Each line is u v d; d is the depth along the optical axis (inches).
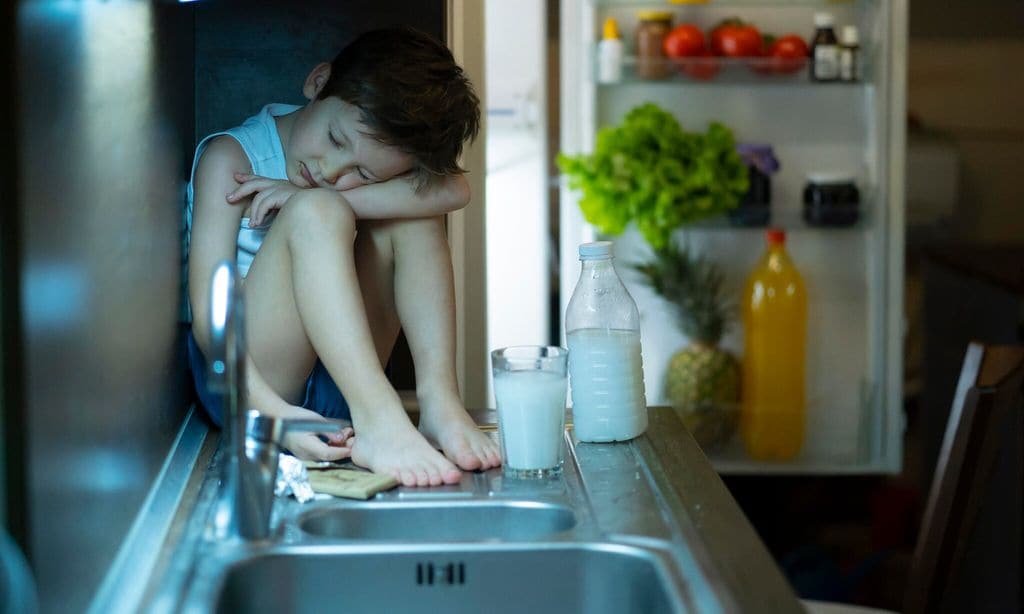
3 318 30.2
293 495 49.8
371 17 67.6
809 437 136.6
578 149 134.2
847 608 75.3
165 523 44.8
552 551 43.4
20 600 28.9
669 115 130.0
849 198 132.0
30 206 30.8
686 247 133.2
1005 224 165.9
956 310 128.1
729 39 130.8
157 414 50.3
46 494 32.0
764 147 132.8
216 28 67.4
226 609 40.1
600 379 57.8
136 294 45.9
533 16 144.7
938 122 164.9
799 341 132.3
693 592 38.8
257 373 56.8
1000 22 162.6
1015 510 105.9
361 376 54.7
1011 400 71.9
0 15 29.5
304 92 61.6
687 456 55.5
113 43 42.3
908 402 161.5
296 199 56.1
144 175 48.6
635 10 135.3
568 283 135.8
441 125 58.0
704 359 132.5
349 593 43.3
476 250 80.1
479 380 80.7
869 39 133.3
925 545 73.3
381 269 61.2
